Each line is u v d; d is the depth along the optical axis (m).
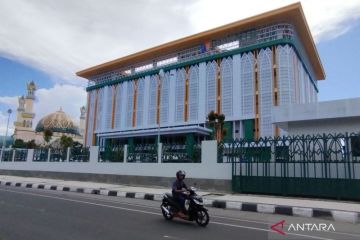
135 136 48.19
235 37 68.00
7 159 31.12
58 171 24.70
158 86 78.06
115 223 8.14
